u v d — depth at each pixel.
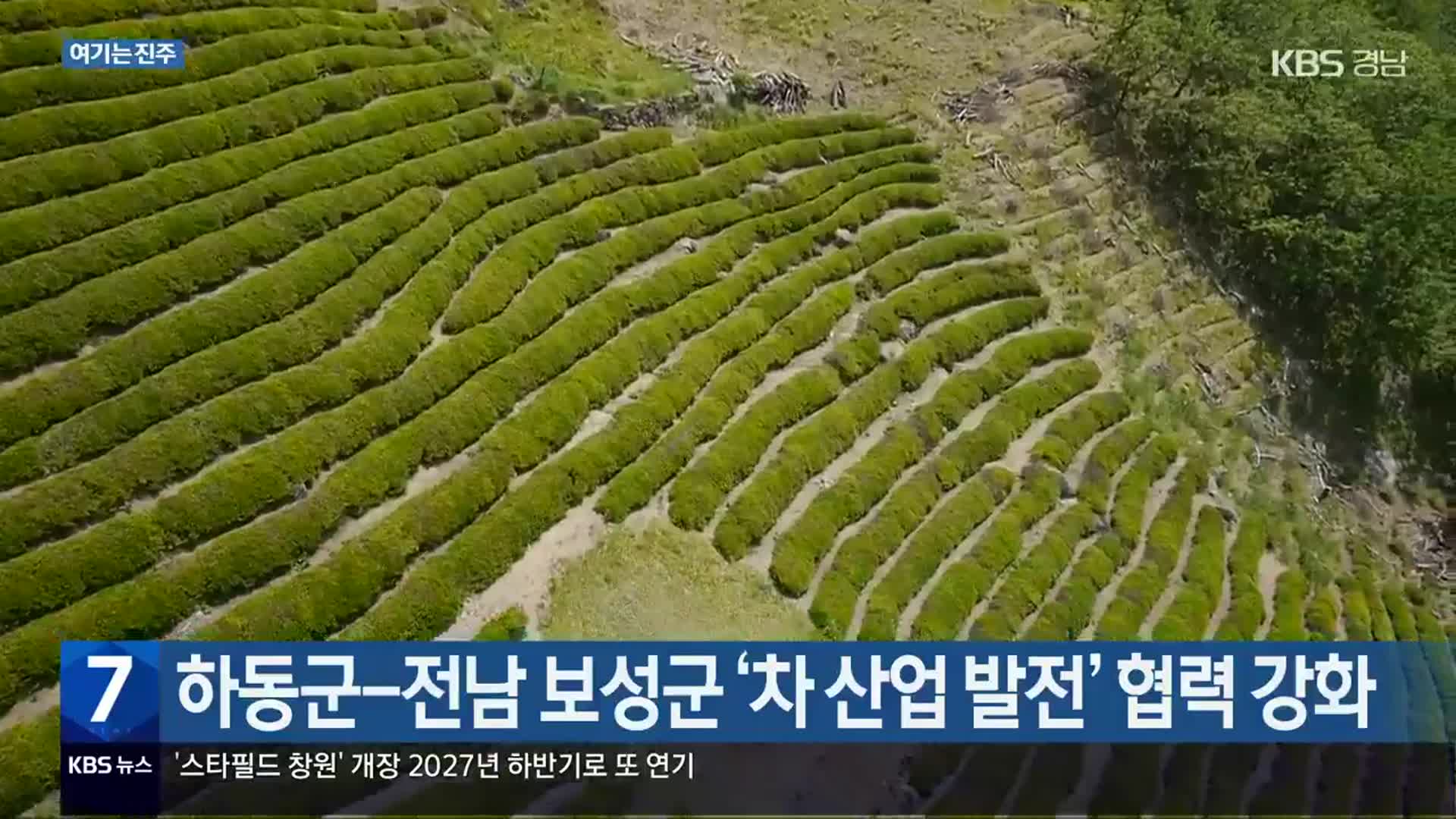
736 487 39.34
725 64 57.88
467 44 52.12
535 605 33.81
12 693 28.06
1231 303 59.03
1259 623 43.38
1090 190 59.09
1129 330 53.81
